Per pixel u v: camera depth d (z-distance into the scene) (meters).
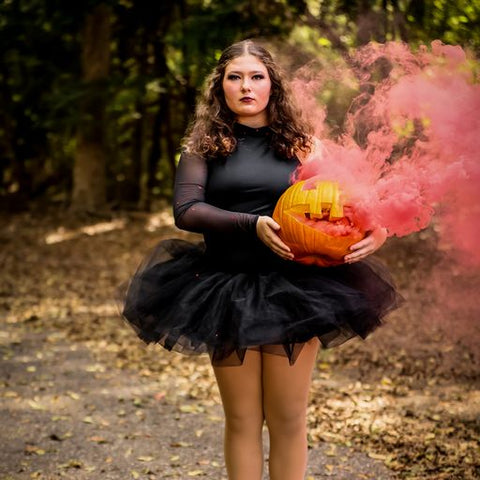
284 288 2.53
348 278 2.75
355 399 4.99
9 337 7.21
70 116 15.79
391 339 6.76
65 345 6.88
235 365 2.56
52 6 13.87
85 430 4.43
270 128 2.71
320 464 3.81
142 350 6.63
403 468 3.71
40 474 3.72
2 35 15.80
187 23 10.56
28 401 5.05
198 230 2.60
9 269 11.36
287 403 2.66
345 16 7.32
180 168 2.71
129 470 3.79
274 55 2.78
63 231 15.06
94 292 9.70
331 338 2.60
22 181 20.53
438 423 4.45
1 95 19.31
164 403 5.02
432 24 5.97
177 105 19.78
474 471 3.64
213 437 4.32
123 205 18.66
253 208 2.65
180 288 2.72
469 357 6.13
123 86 15.15
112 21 16.84
